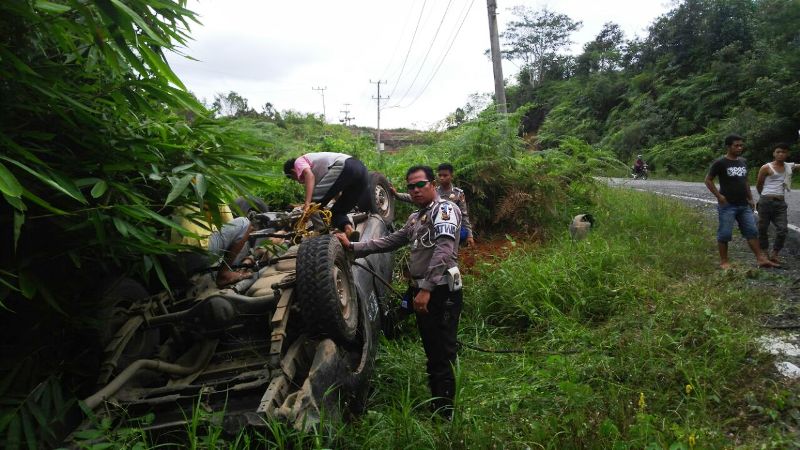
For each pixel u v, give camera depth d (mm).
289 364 3277
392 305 5512
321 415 2928
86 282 3422
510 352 4777
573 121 40344
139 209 2893
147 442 2949
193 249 3295
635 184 22234
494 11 14258
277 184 7801
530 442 3127
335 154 5648
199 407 3010
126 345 3488
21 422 2824
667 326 4609
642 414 3277
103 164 3004
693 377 3816
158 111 3293
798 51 29812
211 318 3504
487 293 5773
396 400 3988
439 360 3846
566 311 5449
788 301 5309
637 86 41188
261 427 2822
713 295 5312
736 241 8508
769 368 3945
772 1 37094
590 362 4219
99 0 2289
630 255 6789
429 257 3885
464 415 3512
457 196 7121
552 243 7918
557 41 58875
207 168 3299
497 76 14289
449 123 10812
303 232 4414
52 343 3283
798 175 21172
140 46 2543
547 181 9016
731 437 3295
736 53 35250
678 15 40562
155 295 3740
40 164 2623
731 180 6617
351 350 3996
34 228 2924
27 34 2652
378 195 6727
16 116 2744
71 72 2953
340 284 3588
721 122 31406
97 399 3016
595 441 3072
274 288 3551
